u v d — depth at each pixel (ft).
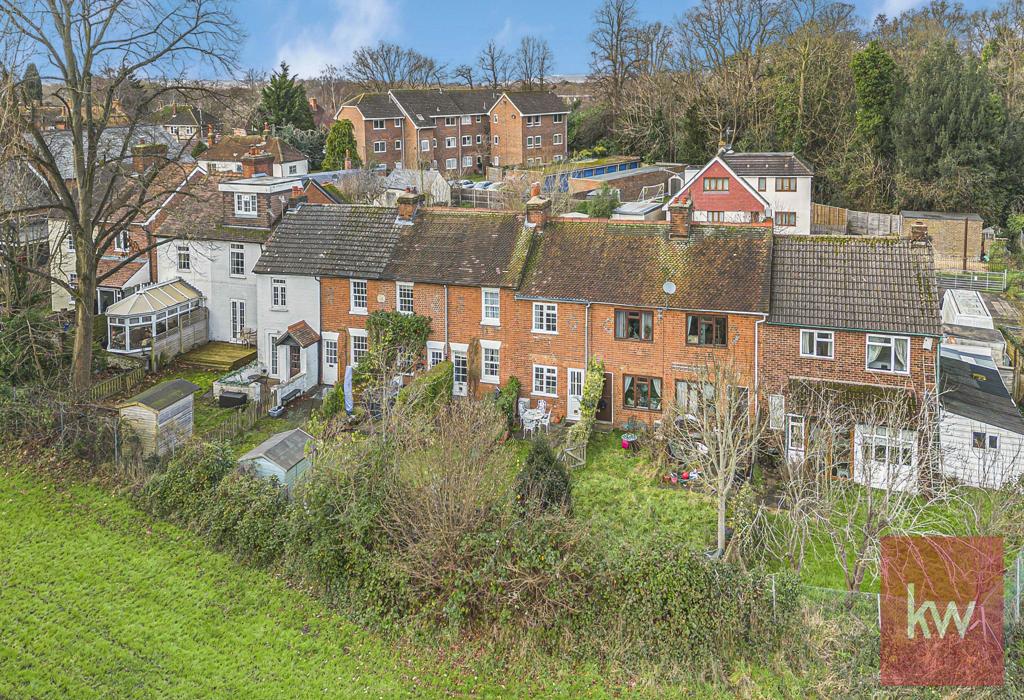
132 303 147.64
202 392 138.41
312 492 88.38
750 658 74.49
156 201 163.53
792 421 112.68
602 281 128.77
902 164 237.66
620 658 75.36
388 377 120.37
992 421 106.22
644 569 77.66
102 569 87.92
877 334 113.91
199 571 87.92
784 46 290.15
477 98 372.38
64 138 175.63
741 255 126.21
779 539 94.27
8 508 98.07
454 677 74.95
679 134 310.24
